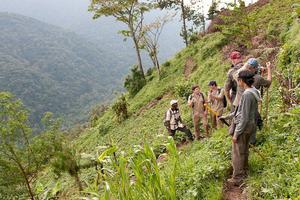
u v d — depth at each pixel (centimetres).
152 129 2030
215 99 974
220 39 2512
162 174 698
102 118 3691
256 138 678
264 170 563
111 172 542
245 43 1942
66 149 1404
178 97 2345
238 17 1961
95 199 513
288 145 605
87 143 2998
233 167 579
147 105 2814
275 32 1784
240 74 543
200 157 729
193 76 2395
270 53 1520
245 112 531
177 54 3391
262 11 2275
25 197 1508
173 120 1109
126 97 3666
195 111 1042
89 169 1545
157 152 1241
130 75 3641
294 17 1616
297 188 468
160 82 3039
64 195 1430
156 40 3528
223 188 573
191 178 625
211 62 2292
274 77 1084
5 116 1499
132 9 3572
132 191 527
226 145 725
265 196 496
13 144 1495
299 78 885
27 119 1551
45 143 1505
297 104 761
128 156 564
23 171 1496
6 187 1480
